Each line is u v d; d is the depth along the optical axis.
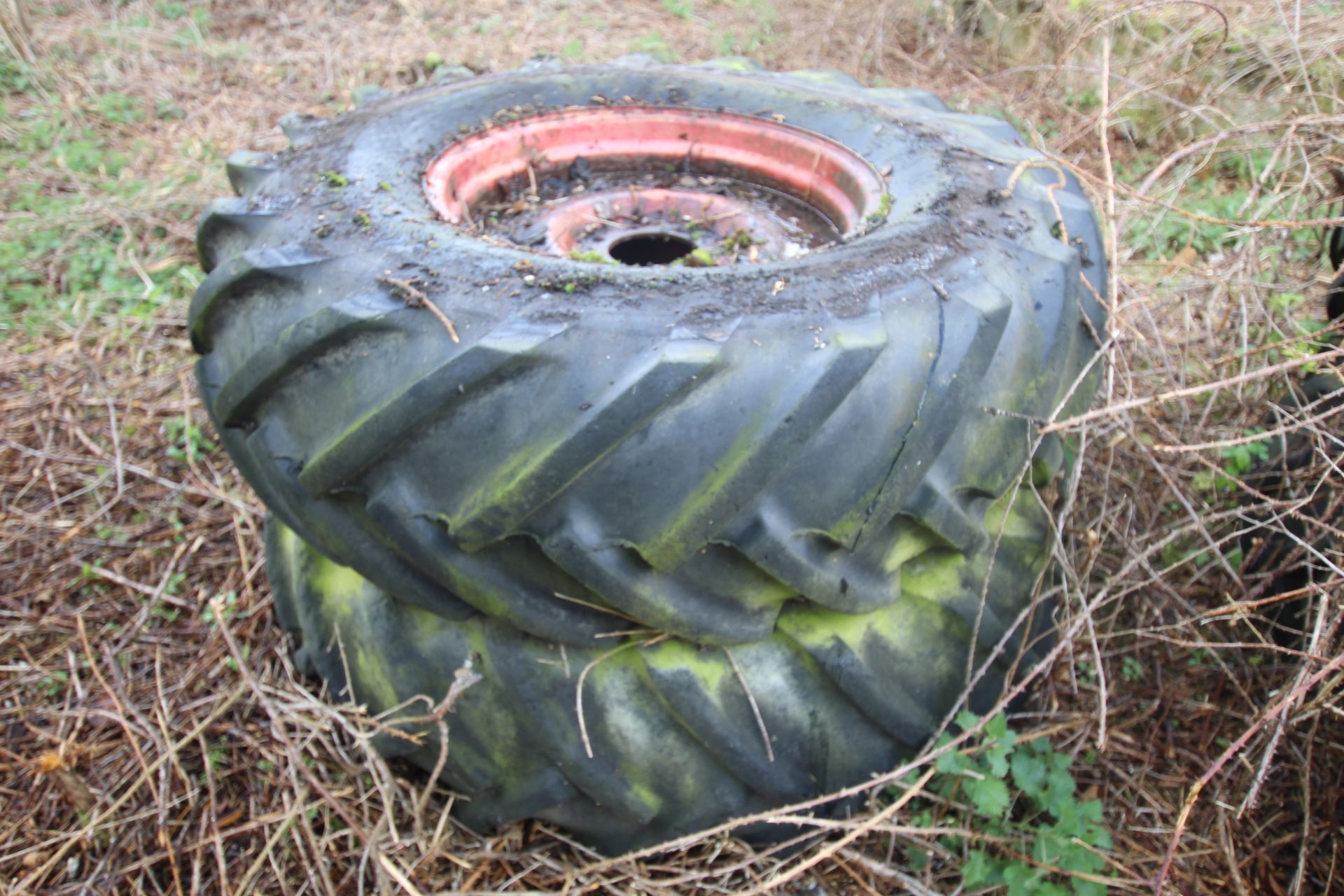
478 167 2.62
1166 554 2.81
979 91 6.11
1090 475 2.94
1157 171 2.29
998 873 2.10
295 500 1.83
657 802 1.99
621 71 2.96
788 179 2.71
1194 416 3.17
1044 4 6.11
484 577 1.73
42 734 2.53
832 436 1.62
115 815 2.35
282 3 7.93
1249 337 3.18
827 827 1.94
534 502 1.58
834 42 7.06
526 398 1.57
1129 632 2.40
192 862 2.26
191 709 2.56
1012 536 2.16
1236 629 2.65
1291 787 2.34
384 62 6.89
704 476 1.57
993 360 1.79
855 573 1.82
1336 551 2.13
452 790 2.21
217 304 1.91
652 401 1.52
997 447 1.82
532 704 1.89
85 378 3.87
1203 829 2.28
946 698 2.13
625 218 2.64
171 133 6.05
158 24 7.52
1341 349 1.85
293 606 2.45
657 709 1.91
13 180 5.39
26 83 6.41
